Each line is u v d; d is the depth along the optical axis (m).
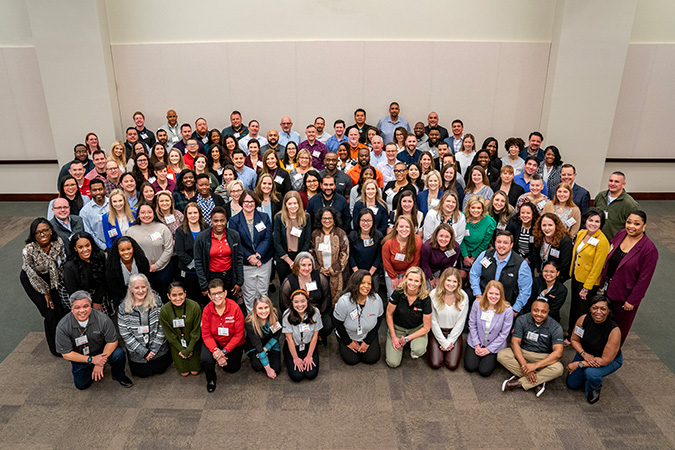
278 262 5.21
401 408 3.99
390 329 4.52
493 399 4.11
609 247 4.46
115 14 8.01
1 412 3.91
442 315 4.52
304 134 8.68
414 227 5.07
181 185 5.45
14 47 8.20
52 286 4.41
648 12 8.10
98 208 5.29
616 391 4.20
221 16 8.08
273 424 3.81
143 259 4.51
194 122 8.58
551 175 6.59
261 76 8.34
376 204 5.45
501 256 4.62
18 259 6.67
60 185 5.69
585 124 8.17
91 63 7.89
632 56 8.27
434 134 7.62
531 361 4.27
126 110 8.48
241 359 4.63
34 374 4.37
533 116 8.55
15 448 3.56
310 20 8.10
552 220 4.61
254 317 4.16
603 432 3.74
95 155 6.27
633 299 4.23
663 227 7.80
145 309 4.18
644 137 8.74
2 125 8.64
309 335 4.28
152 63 8.25
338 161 6.64
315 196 5.41
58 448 3.57
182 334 4.25
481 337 4.45
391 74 8.33
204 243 4.59
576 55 7.85
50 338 4.54
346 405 4.02
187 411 3.95
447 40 8.16
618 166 8.96
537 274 4.85
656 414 3.93
